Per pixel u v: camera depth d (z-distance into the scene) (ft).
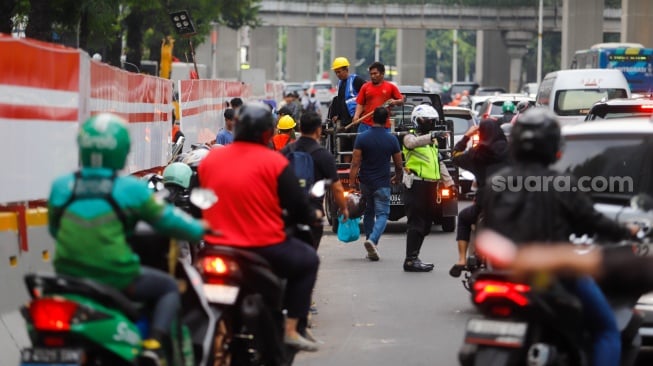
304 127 94.48
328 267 133.08
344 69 171.42
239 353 68.54
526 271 54.80
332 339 90.79
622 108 117.60
